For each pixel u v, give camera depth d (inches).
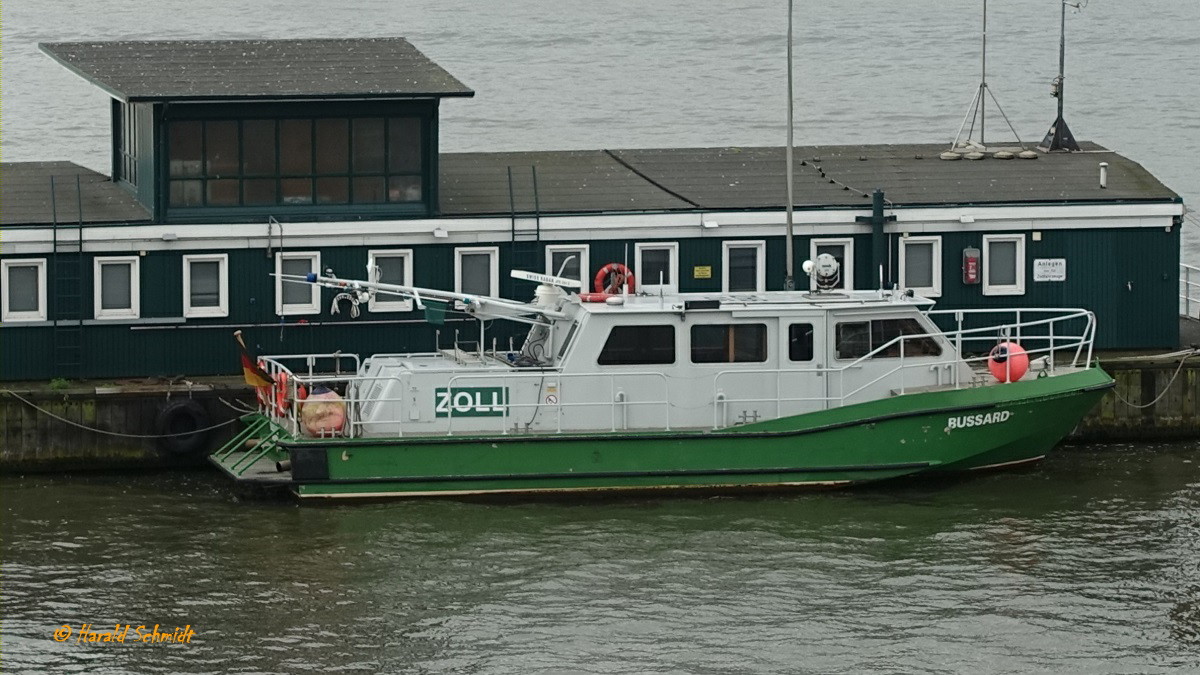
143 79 4603.8
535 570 3821.4
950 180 4982.8
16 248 4443.9
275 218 4549.7
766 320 4156.0
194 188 4530.0
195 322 4537.4
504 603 3678.6
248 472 4178.2
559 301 4256.9
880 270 4569.4
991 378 4301.2
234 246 4532.5
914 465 4207.7
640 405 4146.2
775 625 3592.5
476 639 3531.0
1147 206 4815.5
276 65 4773.6
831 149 5413.4
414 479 4094.5
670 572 3816.4
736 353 4163.4
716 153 5329.7
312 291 4574.3
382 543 3937.0
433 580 3777.1
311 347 4579.2
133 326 4510.3
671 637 3540.8
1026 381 4284.0
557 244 4653.1
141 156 4665.4
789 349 4170.8
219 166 4537.4
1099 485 4350.4
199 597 3703.3
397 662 3440.0
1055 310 4389.8
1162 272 4852.4
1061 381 4306.1
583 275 4672.7
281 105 4530.0
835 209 4734.3
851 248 4749.0
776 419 4146.2
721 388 4160.9
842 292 4308.6
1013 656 3479.3
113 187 4867.1
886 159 5211.6
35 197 4712.1
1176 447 4672.7
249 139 4537.4
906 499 4202.8
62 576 3794.3
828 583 3782.0
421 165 4611.2
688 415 4158.5
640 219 4665.4
